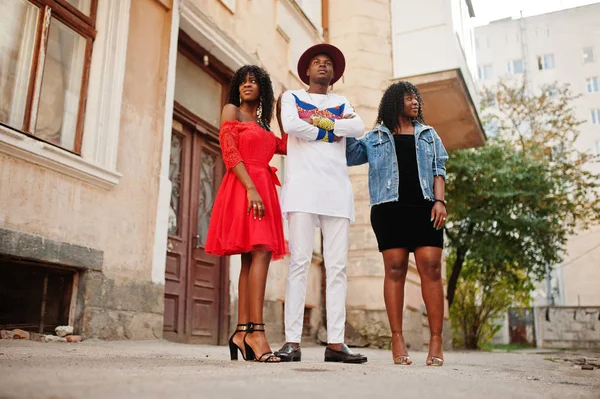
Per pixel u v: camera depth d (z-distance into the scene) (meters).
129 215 4.82
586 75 32.38
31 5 4.27
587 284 28.27
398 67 9.34
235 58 6.91
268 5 7.91
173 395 1.23
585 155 18.30
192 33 6.25
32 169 3.89
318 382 1.63
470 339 16.41
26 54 4.20
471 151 13.82
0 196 3.64
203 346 5.01
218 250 2.99
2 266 3.79
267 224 2.94
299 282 3.14
